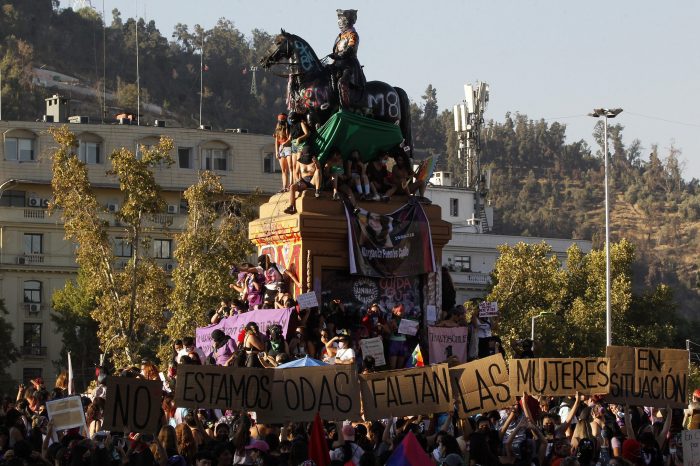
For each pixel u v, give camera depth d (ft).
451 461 170.60
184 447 186.29
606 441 216.13
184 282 581.94
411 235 282.56
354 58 281.54
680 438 200.13
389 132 280.51
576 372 190.19
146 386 170.50
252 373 178.70
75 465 180.24
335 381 181.16
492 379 188.34
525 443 197.06
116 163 583.17
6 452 179.01
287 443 184.65
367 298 280.51
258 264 287.28
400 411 183.21
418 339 284.20
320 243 275.18
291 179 285.64
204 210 595.88
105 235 582.76
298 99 281.33
